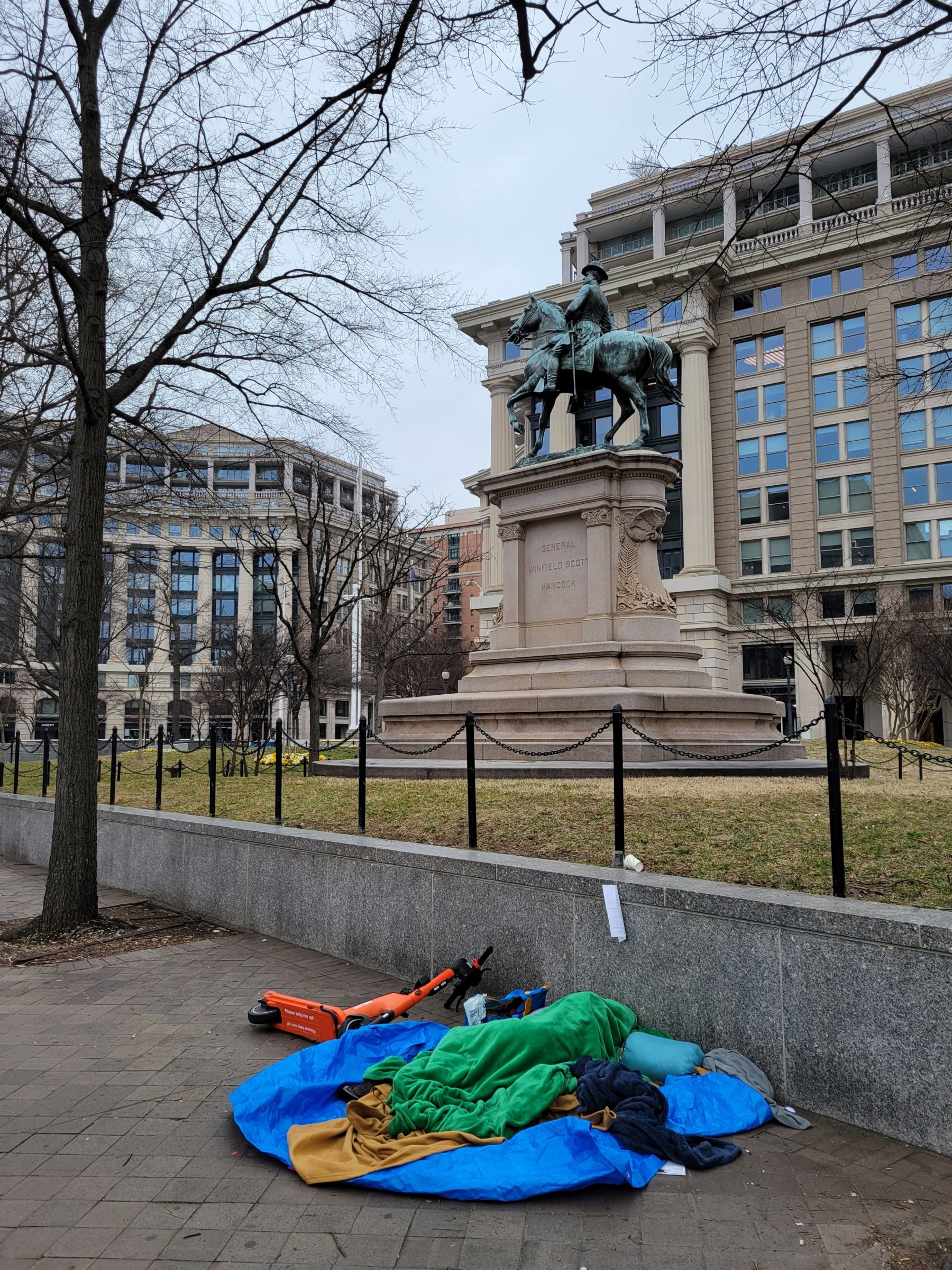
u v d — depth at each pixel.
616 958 5.38
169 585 22.56
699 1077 4.46
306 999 6.43
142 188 8.97
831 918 4.44
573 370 15.24
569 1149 3.83
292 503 21.84
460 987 5.82
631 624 14.22
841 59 6.16
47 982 7.09
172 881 10.01
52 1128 4.42
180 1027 5.93
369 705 75.50
